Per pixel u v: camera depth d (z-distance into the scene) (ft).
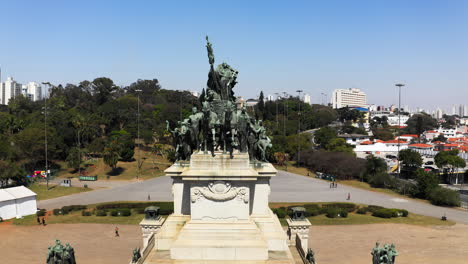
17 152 376.48
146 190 326.03
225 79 125.70
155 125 550.36
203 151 118.93
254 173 113.29
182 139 124.06
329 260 160.97
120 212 239.30
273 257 110.83
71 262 115.96
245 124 120.47
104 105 571.69
